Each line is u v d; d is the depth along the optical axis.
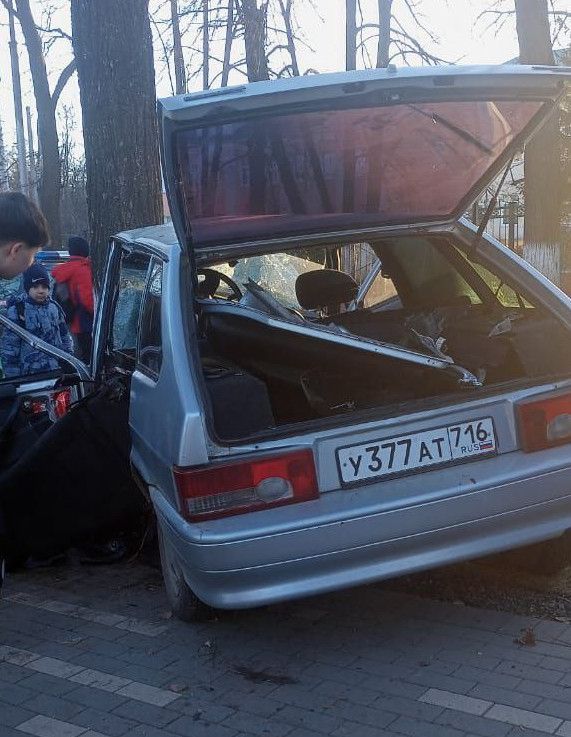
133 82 7.10
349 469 3.67
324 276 5.29
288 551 3.52
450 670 3.71
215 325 4.32
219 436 3.78
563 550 4.37
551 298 4.49
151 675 3.88
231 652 4.03
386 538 3.58
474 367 4.41
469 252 4.75
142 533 5.04
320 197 4.28
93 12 7.02
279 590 3.57
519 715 3.34
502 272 4.63
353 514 3.54
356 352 4.12
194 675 3.85
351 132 3.86
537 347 4.32
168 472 3.77
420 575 4.60
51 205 21.20
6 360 6.88
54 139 20.91
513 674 3.63
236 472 3.56
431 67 3.56
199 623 4.34
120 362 4.95
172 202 3.73
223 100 3.38
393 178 4.34
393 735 3.29
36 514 4.72
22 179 25.66
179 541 3.66
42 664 4.06
